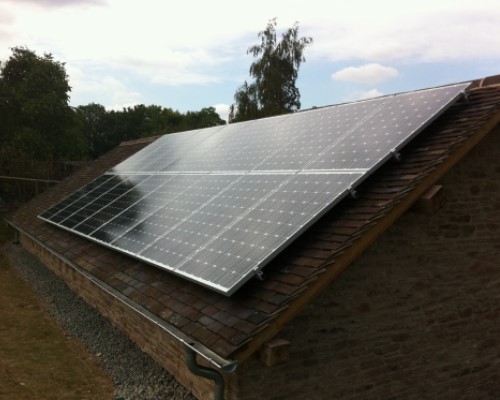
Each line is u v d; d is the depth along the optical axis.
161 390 6.87
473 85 7.29
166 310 6.00
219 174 8.68
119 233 8.49
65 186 18.55
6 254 18.05
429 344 6.59
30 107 36.97
